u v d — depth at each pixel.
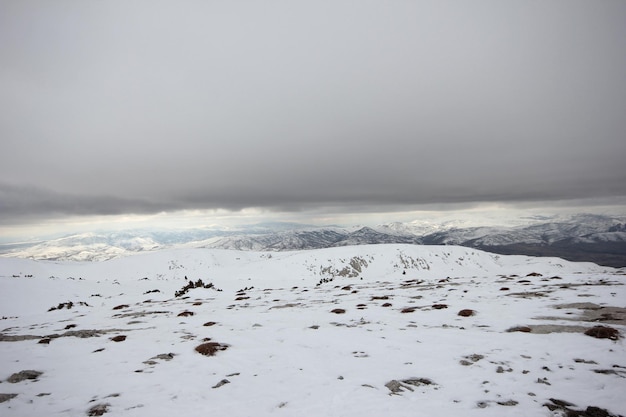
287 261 118.31
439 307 19.83
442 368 9.96
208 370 10.55
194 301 29.95
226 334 15.34
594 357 10.11
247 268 108.94
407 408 7.45
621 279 26.34
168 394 8.72
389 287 34.69
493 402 7.63
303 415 7.26
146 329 17.50
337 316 19.23
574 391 8.01
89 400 8.48
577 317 15.17
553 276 33.56
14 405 8.20
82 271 121.50
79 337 15.96
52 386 9.49
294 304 25.28
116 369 10.89
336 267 116.31
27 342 15.18
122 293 40.19
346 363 10.80
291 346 13.02
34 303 31.44
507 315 16.67
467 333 13.75
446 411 7.27
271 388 8.93
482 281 34.62
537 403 7.48
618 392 7.84
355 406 7.64
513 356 10.62
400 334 14.22
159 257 145.62
